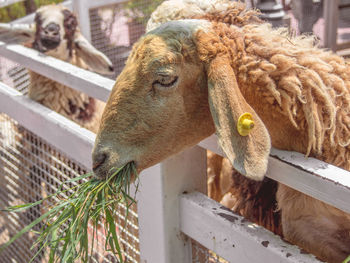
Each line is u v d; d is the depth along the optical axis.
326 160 0.91
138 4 2.89
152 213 1.00
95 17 2.72
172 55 0.80
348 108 0.91
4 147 1.57
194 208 0.94
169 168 0.95
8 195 1.60
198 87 0.84
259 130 0.79
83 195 0.84
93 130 2.15
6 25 2.29
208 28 0.85
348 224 0.93
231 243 0.87
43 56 1.37
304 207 0.94
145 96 0.81
